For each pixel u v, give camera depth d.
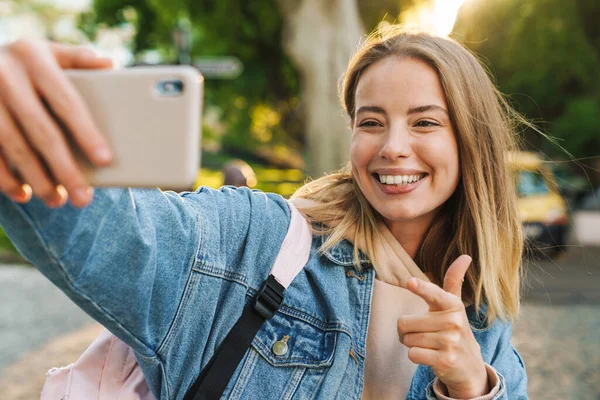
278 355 1.21
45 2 23.75
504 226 1.44
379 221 1.39
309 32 7.80
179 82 0.63
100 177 0.64
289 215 1.34
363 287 1.34
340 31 7.83
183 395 1.15
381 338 1.33
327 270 1.33
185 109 0.63
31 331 6.16
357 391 1.27
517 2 13.71
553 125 14.96
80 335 6.02
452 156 1.29
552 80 14.67
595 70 14.40
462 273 1.11
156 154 0.63
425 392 1.27
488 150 1.40
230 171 4.62
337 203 1.41
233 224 1.22
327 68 7.80
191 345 1.14
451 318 1.06
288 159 25.20
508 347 1.44
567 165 15.05
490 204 1.40
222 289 1.19
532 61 14.41
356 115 1.32
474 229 1.40
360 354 1.28
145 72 0.63
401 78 1.26
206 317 1.14
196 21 12.88
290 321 1.25
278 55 14.22
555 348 5.66
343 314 1.29
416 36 1.33
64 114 0.61
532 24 13.94
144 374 1.14
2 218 0.78
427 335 1.08
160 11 12.70
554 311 7.15
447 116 1.29
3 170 0.64
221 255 1.17
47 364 5.10
